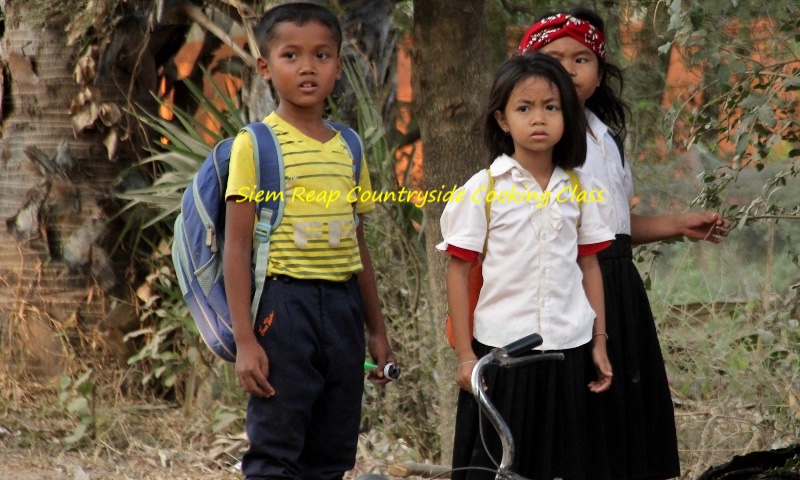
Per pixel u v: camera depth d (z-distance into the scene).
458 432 7.64
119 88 14.21
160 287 13.91
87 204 14.29
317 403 7.73
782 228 13.02
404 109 14.74
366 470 11.44
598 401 7.65
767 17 9.64
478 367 6.01
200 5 13.70
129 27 14.01
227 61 14.62
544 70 7.29
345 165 7.68
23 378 14.08
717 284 13.53
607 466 7.62
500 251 7.41
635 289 8.04
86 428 12.77
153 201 13.33
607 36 13.65
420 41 10.01
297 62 7.43
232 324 7.35
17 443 12.59
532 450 7.43
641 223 8.81
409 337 12.14
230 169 7.36
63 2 13.87
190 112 15.23
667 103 14.36
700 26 8.11
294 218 7.42
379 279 12.27
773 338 10.17
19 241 14.27
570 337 7.37
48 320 14.20
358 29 13.06
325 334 7.53
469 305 7.55
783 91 8.74
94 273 14.24
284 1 11.91
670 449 8.10
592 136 8.06
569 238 7.49
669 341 12.17
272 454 7.40
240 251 7.32
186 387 13.73
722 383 11.25
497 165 7.49
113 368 14.18
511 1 13.52
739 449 10.64
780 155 11.48
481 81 9.99
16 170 14.37
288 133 7.52
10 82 14.37
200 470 11.91
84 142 14.27
